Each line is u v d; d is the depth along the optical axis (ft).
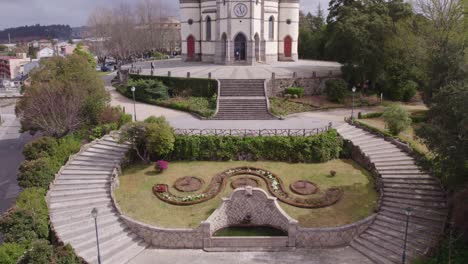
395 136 132.36
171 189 112.57
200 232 93.61
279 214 97.91
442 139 86.22
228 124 146.30
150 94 183.32
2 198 116.98
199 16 251.80
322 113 162.09
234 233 98.32
